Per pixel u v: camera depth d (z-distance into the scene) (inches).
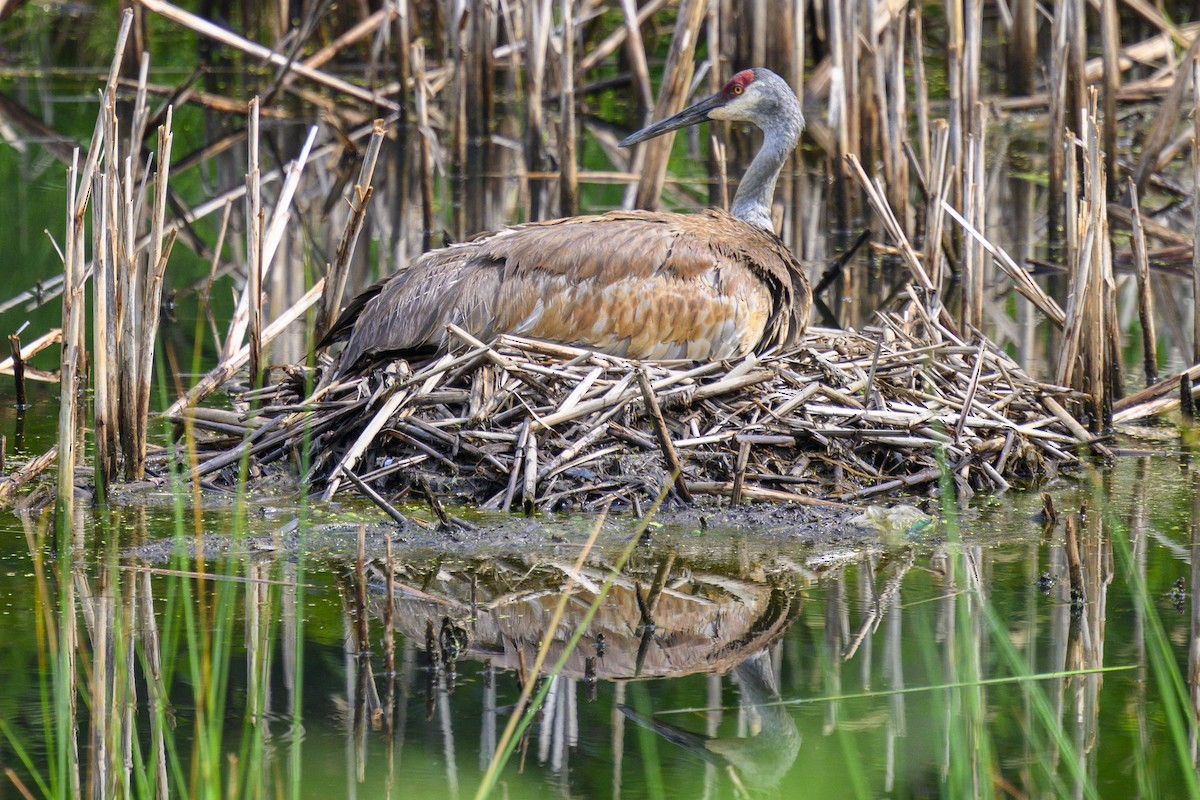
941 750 296.0
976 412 491.2
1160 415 571.8
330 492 446.3
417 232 845.2
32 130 1067.3
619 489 450.0
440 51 1145.4
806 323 529.0
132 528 426.9
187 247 831.7
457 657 343.6
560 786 279.6
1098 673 335.9
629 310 488.7
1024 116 1050.7
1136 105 1072.2
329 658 340.5
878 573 402.3
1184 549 421.7
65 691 301.0
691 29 819.4
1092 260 535.2
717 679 332.8
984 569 405.1
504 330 484.1
